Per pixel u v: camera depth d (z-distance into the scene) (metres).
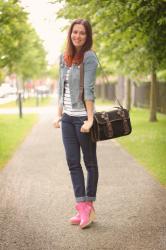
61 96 5.50
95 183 5.47
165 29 12.34
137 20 12.15
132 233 5.02
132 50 15.02
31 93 69.94
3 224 5.38
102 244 4.70
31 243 4.74
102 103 40.25
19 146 12.49
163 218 5.54
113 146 12.55
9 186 7.41
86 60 5.26
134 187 7.22
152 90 20.25
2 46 15.97
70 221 5.38
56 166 9.32
